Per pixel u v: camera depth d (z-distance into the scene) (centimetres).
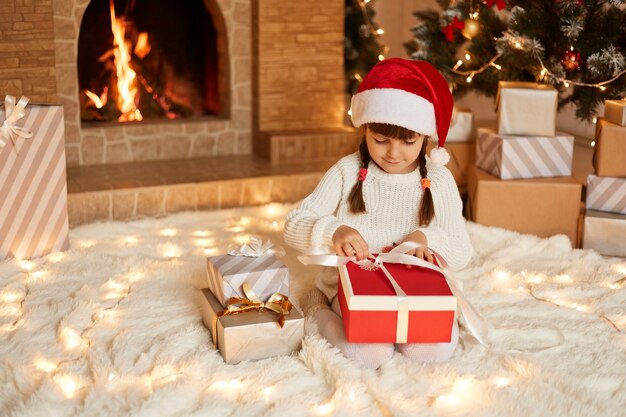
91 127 331
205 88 371
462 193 289
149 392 154
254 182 306
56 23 311
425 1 441
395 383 160
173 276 218
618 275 223
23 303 198
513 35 268
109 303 199
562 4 264
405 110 167
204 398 152
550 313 197
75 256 234
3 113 220
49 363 167
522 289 212
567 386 159
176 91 364
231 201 304
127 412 146
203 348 172
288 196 314
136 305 197
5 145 222
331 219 182
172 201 294
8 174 224
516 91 258
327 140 348
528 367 165
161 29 355
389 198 185
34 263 228
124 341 175
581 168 330
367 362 168
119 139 337
